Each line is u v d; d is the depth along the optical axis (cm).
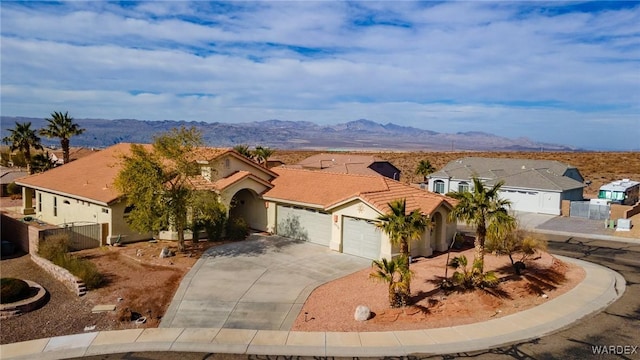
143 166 2336
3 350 1434
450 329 1572
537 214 4209
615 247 2906
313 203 2750
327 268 2248
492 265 2253
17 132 4959
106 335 1542
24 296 1783
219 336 1534
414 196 2650
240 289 1948
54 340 1503
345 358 1390
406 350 1431
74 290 1928
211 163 2894
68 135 4834
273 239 2877
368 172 5100
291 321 1647
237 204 3278
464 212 1855
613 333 1550
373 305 1753
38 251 2380
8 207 3997
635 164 7219
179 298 1850
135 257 2405
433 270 2167
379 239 2384
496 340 1495
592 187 5922
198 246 2658
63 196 3112
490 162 5275
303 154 11306
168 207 2395
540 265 2267
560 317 1681
